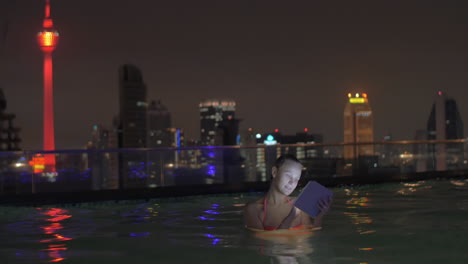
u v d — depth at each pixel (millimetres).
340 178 7609
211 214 4473
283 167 3170
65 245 3127
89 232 3631
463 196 5547
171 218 4285
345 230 3344
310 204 2998
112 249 2955
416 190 6328
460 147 10156
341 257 2559
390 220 3818
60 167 9102
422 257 2547
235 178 9648
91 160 9297
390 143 9719
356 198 5438
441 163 9984
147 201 6062
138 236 3396
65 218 4480
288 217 3250
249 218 3375
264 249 2779
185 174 9711
